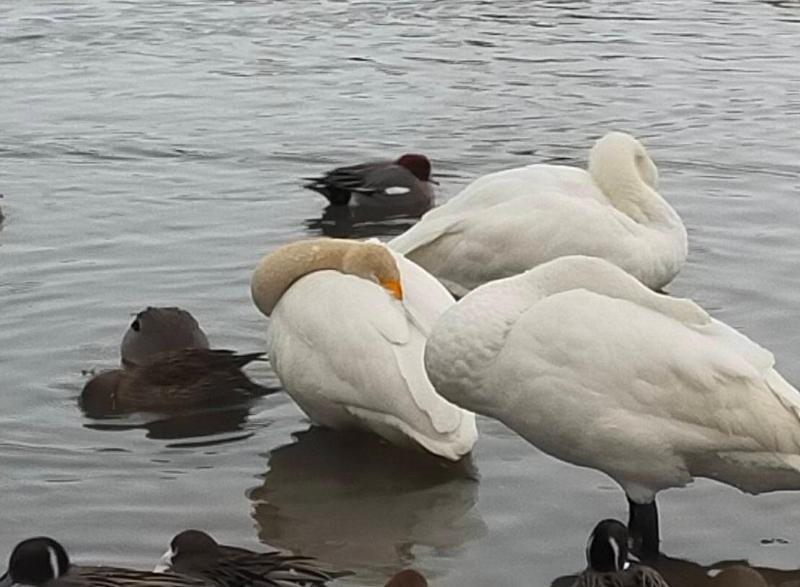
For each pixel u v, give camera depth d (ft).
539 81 28.02
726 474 12.41
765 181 21.29
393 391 13.69
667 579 12.20
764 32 33.37
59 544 11.52
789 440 12.09
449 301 14.46
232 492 13.32
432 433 13.58
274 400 14.93
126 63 29.71
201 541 11.93
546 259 17.31
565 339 12.16
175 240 18.81
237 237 19.02
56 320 16.30
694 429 12.12
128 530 12.67
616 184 17.78
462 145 23.43
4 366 15.28
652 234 17.40
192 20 34.68
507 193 17.84
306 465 13.76
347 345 13.89
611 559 11.75
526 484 13.48
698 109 25.54
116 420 14.42
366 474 13.65
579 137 23.82
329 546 12.59
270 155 22.77
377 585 12.05
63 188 20.98
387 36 32.94
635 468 12.26
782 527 12.85
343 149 23.15
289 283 14.62
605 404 12.12
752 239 18.84
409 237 17.83
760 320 16.35
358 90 27.20
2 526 12.67
